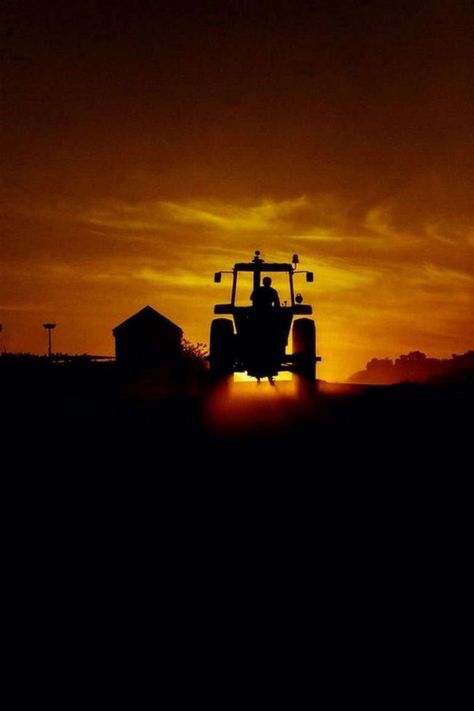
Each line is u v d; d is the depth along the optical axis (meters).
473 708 4.91
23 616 6.21
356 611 6.21
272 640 5.76
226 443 13.85
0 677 5.32
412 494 9.71
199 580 6.89
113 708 4.95
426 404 19.84
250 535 8.14
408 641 5.72
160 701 5.01
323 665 5.39
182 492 9.98
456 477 10.66
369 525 8.39
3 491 10.15
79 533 8.25
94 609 6.30
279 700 5.01
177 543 7.87
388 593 6.55
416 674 5.28
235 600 6.46
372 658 5.48
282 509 9.09
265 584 6.79
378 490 9.95
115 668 5.38
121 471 11.41
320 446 13.36
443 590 6.60
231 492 9.98
